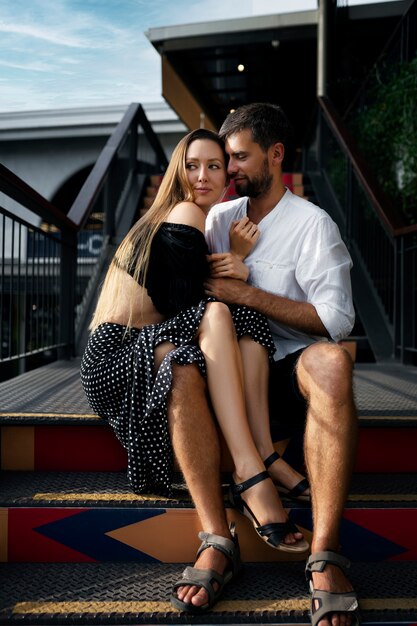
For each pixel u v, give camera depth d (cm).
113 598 133
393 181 473
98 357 159
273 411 172
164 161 809
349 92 673
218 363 145
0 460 178
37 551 154
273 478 157
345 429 138
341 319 161
